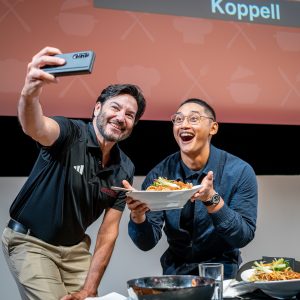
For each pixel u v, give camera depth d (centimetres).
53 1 298
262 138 332
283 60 350
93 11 306
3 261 277
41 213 203
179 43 324
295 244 334
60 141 197
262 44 345
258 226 327
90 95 304
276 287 141
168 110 320
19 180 284
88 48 304
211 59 331
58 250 208
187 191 185
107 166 220
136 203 190
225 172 234
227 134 324
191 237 231
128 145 306
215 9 334
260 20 346
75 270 213
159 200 187
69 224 207
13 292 277
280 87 348
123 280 296
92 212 216
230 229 201
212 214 201
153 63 318
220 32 334
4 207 280
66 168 204
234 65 337
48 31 296
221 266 139
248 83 340
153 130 312
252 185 230
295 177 338
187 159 237
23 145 286
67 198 205
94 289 204
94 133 212
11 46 289
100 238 219
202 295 121
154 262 304
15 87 289
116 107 209
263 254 326
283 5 353
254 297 147
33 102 165
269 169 332
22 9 292
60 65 141
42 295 197
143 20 317
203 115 233
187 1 327
